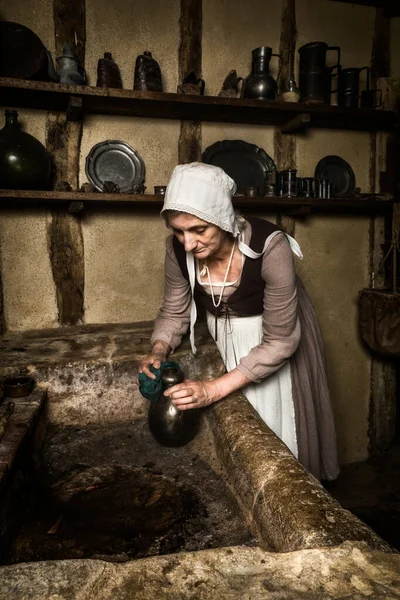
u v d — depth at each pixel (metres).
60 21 2.37
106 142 2.48
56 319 2.52
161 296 2.69
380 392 3.39
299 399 1.74
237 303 1.56
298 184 2.78
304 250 3.09
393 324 2.88
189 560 0.69
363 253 3.23
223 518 1.06
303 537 0.76
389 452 3.53
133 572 0.67
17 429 1.23
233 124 2.76
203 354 1.73
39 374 1.59
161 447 1.41
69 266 2.51
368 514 2.78
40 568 0.68
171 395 1.31
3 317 2.35
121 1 2.47
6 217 2.38
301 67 2.68
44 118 2.39
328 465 1.94
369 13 3.03
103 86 2.27
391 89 3.04
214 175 1.19
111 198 2.23
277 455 1.07
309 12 2.88
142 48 2.55
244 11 2.73
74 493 1.19
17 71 2.15
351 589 0.63
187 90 2.38
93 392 1.63
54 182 2.44
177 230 1.25
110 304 2.61
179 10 2.59
